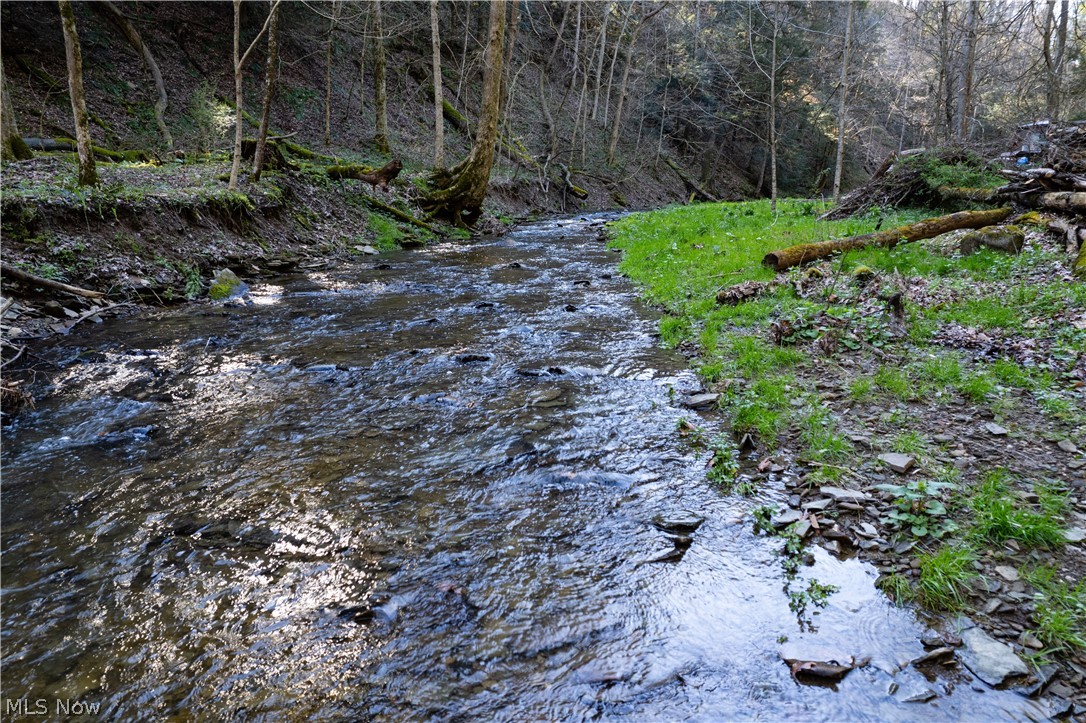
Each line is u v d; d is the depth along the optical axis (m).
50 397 6.00
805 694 2.58
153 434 5.19
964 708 2.48
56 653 2.86
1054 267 8.27
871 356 6.52
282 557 3.54
